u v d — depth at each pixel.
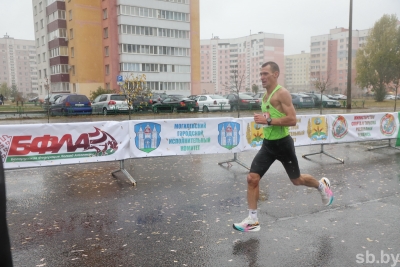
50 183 6.34
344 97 50.53
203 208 4.91
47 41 58.06
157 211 4.80
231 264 3.28
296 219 4.44
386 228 4.11
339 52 124.19
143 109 24.39
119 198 5.41
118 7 51.28
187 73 58.53
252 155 9.32
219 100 25.47
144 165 7.97
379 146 10.16
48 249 3.64
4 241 1.49
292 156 4.15
